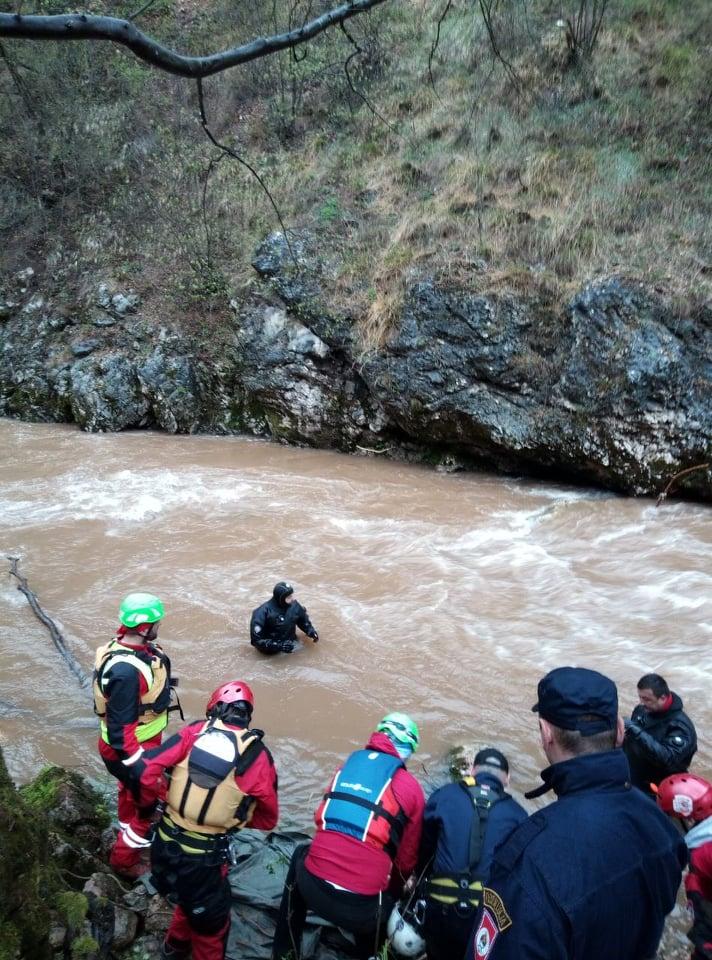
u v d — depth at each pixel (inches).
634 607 291.4
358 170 624.1
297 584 312.8
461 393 493.7
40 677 234.8
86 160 727.7
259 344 589.0
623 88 578.6
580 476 474.3
